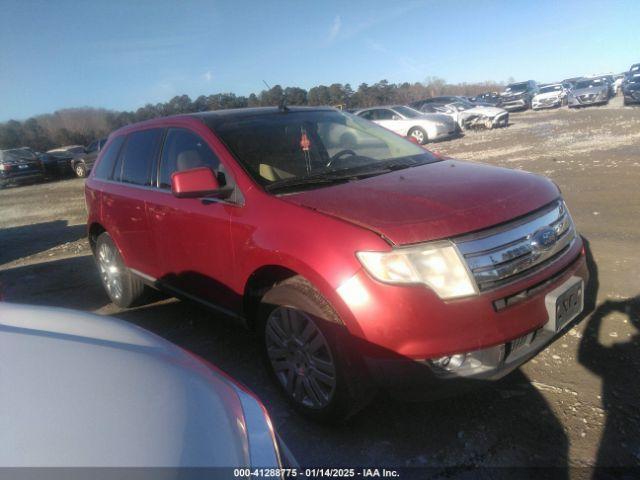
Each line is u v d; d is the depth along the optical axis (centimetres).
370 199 262
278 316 274
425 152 379
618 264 441
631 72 2727
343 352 238
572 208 654
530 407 265
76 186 1803
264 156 323
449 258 227
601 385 277
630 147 1130
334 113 417
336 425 264
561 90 3109
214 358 356
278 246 258
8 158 2052
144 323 430
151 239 377
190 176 292
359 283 229
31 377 136
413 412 271
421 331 222
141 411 128
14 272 659
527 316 237
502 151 1335
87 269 635
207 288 329
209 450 124
